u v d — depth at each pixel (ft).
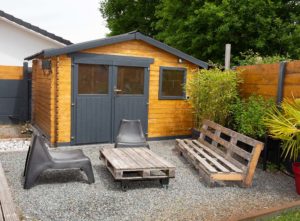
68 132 24.57
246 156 16.93
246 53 46.14
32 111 33.88
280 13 48.52
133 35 25.54
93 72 24.99
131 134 22.49
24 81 34.83
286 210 13.00
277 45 46.85
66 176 17.71
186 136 29.73
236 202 14.79
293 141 16.01
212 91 23.71
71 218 12.61
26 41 42.73
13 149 23.54
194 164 18.95
